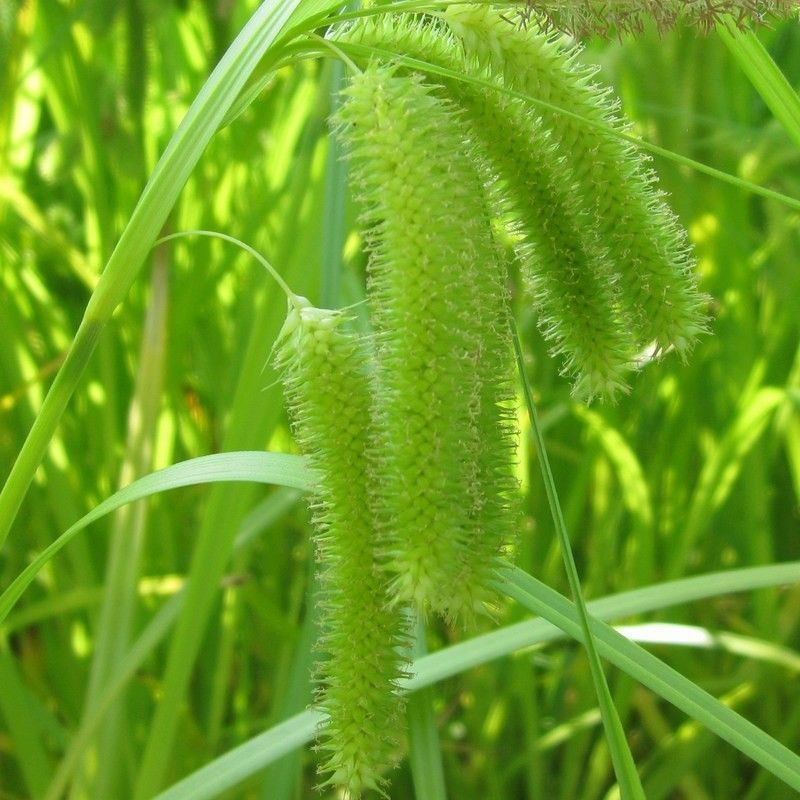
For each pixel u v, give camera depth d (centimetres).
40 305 44
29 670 46
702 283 45
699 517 41
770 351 45
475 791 44
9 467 41
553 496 24
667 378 47
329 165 30
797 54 43
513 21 24
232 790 38
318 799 43
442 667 28
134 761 37
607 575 47
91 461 45
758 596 44
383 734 24
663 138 37
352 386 23
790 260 41
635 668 27
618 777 24
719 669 48
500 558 23
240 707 43
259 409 30
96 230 45
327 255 30
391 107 23
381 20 24
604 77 35
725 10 22
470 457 23
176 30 45
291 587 46
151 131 43
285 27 24
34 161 48
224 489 30
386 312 22
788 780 26
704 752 43
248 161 44
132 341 43
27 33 37
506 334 24
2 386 42
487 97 24
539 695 49
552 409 44
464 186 23
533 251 25
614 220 25
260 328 30
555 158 25
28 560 44
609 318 25
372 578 24
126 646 34
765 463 46
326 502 24
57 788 33
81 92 38
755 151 38
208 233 24
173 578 41
